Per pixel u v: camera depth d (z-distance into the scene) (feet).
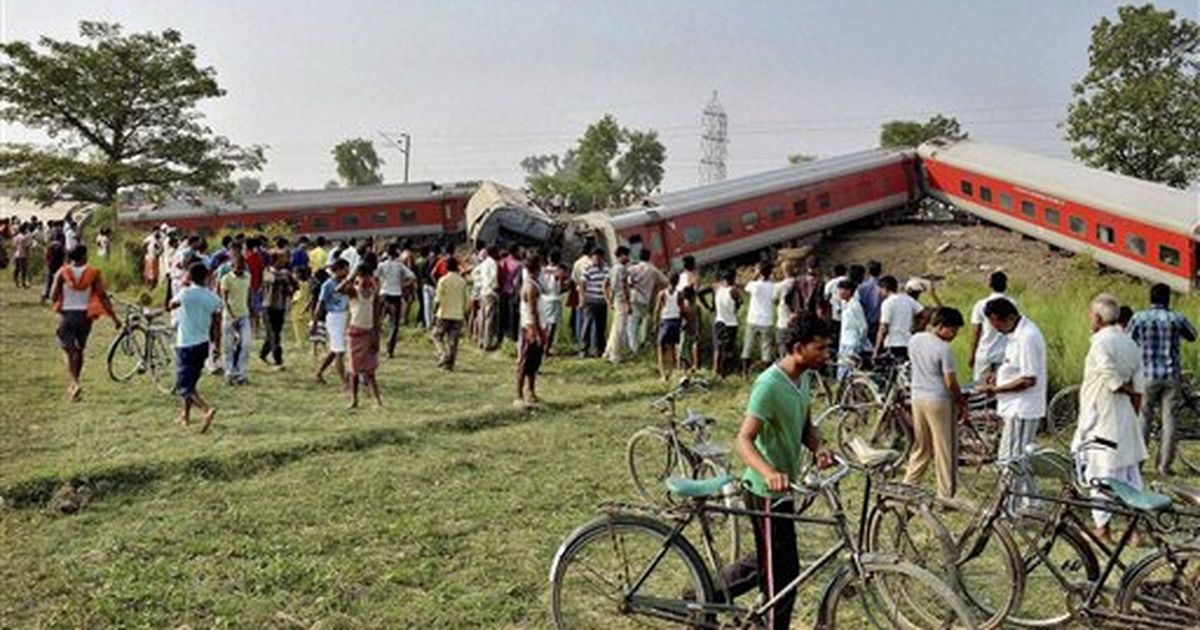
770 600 14.53
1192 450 30.63
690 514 15.14
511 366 46.09
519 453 28.86
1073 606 16.47
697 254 89.30
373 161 324.60
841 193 101.14
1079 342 37.37
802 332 14.57
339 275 38.86
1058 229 88.43
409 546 20.48
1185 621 15.33
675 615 15.08
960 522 18.52
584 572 15.83
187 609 17.08
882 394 29.91
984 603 17.06
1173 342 27.58
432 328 56.65
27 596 17.43
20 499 22.82
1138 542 16.70
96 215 99.40
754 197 94.22
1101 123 137.08
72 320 34.24
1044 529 17.11
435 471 26.45
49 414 32.14
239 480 25.26
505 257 51.26
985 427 27.32
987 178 97.04
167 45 137.08
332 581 18.37
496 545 20.71
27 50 128.16
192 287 30.55
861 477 26.30
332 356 38.91
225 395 36.55
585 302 48.60
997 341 27.66
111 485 24.14
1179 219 75.15
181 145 134.51
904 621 14.34
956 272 91.09
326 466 26.71
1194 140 134.00
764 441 14.79
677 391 24.38
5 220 99.96
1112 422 21.20
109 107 131.34
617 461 28.07
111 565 18.93
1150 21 134.41
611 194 263.49
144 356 38.40
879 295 39.17
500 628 16.62
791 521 14.57
